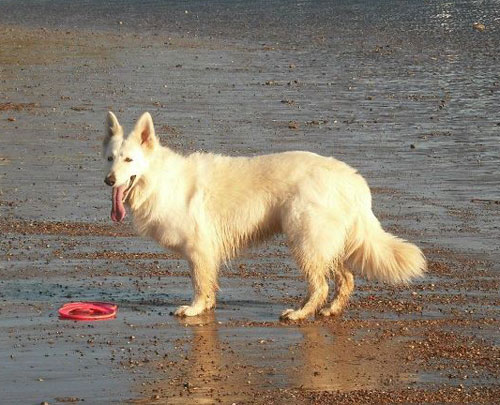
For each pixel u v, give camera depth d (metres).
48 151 19.22
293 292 10.95
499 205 14.98
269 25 48.59
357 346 9.06
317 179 10.08
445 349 8.94
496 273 11.53
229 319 10.00
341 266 10.23
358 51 37.66
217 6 60.22
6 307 10.29
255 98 26.42
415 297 10.66
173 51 38.00
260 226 10.34
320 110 24.50
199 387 7.95
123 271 11.75
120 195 10.23
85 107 24.72
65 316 9.92
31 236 13.27
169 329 9.63
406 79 30.06
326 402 7.61
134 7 61.56
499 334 9.38
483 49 37.22
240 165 10.48
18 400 7.64
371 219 10.20
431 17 49.81
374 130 21.75
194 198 10.36
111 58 35.59
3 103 25.09
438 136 20.95
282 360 8.66
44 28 48.34
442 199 15.41
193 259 10.28
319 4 58.97
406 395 7.77
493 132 21.28
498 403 7.59
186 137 20.95
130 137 10.31
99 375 8.22
